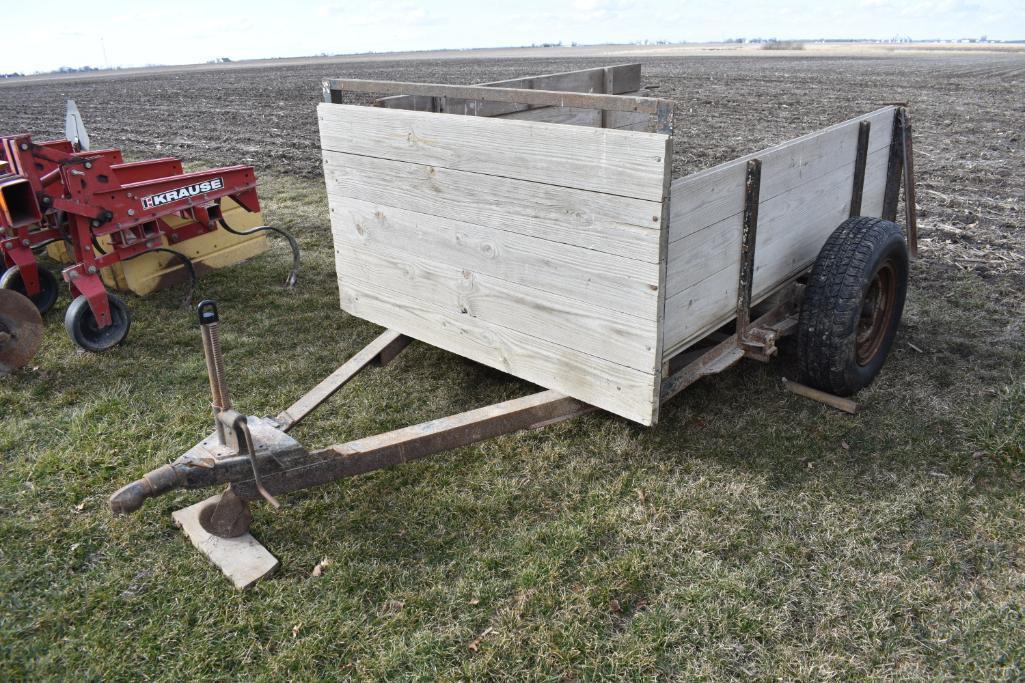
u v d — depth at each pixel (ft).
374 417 12.25
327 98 11.97
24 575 8.72
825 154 12.01
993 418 11.25
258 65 303.07
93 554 9.11
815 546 8.90
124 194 14.39
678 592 8.21
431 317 11.89
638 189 8.33
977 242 21.42
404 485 10.36
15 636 7.88
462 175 10.23
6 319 12.91
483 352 11.35
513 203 9.77
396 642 7.68
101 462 10.96
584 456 10.91
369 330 15.74
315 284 18.69
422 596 8.29
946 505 9.53
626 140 8.23
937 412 11.69
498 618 7.97
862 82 86.22
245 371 13.92
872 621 7.77
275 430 8.75
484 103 14.57
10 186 13.94
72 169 13.55
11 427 11.94
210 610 8.17
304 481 8.68
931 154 36.17
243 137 49.75
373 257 12.33
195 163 38.73
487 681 7.24
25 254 15.19
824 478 10.21
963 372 12.97
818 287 11.20
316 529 9.47
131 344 15.19
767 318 12.20
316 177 33.81
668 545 8.98
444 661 7.46
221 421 7.97
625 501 9.86
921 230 22.85
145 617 8.12
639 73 18.39
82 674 7.41
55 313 16.92
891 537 9.03
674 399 12.35
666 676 7.26
